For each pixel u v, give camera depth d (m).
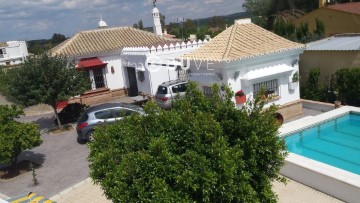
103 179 6.46
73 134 19.48
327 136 15.62
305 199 10.06
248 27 19.62
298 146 14.72
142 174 5.63
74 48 27.67
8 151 13.28
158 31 36.72
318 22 27.12
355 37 21.80
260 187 6.35
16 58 77.75
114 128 7.29
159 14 36.59
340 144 14.53
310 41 25.05
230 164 5.55
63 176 13.55
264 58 16.88
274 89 17.73
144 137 6.55
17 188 12.86
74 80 19.75
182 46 24.41
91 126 16.83
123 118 7.69
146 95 24.39
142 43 29.42
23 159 16.00
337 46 19.86
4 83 24.11
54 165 14.88
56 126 21.55
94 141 7.28
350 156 13.29
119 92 28.39
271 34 19.20
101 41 29.45
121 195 5.66
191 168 5.54
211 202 5.72
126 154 6.21
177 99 7.46
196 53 18.62
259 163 6.39
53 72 19.03
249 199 5.77
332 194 10.16
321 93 19.70
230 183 5.50
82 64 26.19
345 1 43.84
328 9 32.53
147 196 5.48
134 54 25.02
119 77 28.30
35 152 16.97
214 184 5.47
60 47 28.53
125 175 5.71
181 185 5.48
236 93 16.11
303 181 11.01
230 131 6.43
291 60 18.00
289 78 18.03
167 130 6.42
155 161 5.59
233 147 6.09
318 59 20.36
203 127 6.00
